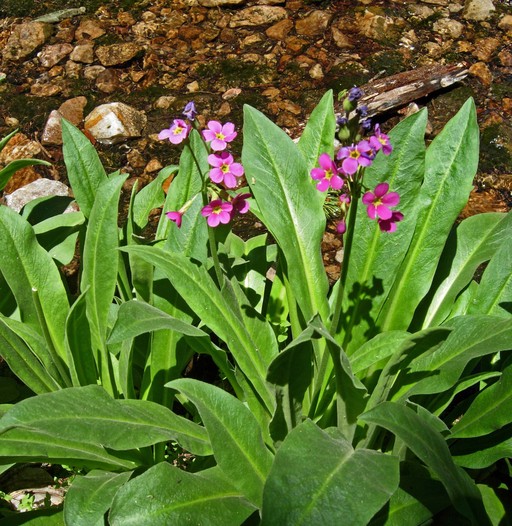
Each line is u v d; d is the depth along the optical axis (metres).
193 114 0.57
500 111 1.14
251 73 1.23
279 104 1.17
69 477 0.70
